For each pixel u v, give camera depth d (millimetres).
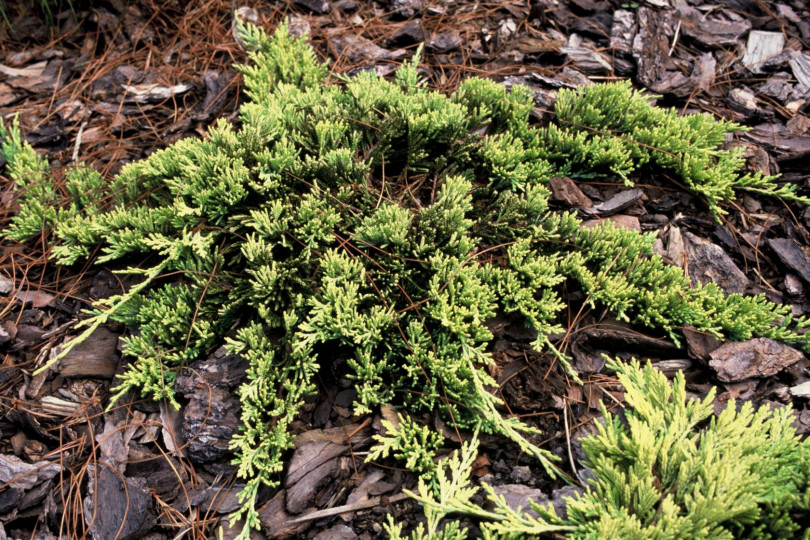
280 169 504
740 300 479
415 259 477
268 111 530
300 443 446
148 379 456
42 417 461
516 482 434
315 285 474
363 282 468
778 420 405
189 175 498
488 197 529
